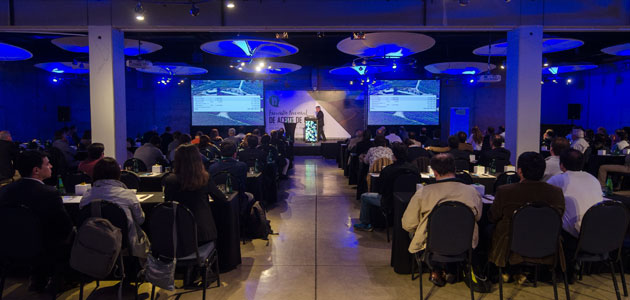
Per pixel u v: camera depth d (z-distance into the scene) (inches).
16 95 539.2
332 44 547.8
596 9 274.7
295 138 724.7
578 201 138.4
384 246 194.5
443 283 147.8
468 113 720.3
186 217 124.9
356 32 329.4
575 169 142.9
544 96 722.2
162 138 450.6
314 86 716.0
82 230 119.3
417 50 384.8
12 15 272.2
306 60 606.9
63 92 653.3
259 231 203.8
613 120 626.8
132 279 152.2
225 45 368.8
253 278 155.6
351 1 278.5
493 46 386.0
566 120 719.7
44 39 474.0
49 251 128.0
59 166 292.5
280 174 360.8
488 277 149.2
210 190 141.9
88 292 143.5
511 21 276.4
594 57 597.9
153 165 270.5
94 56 275.4
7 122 521.3
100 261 118.8
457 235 126.6
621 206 125.5
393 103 709.9
